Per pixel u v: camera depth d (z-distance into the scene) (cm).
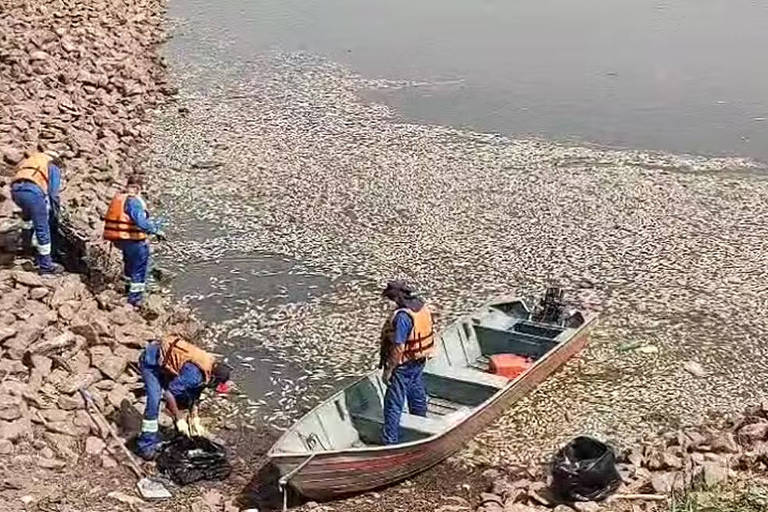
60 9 3170
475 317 1627
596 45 3512
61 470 1239
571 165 2422
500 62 3278
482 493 1269
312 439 1285
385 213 2147
